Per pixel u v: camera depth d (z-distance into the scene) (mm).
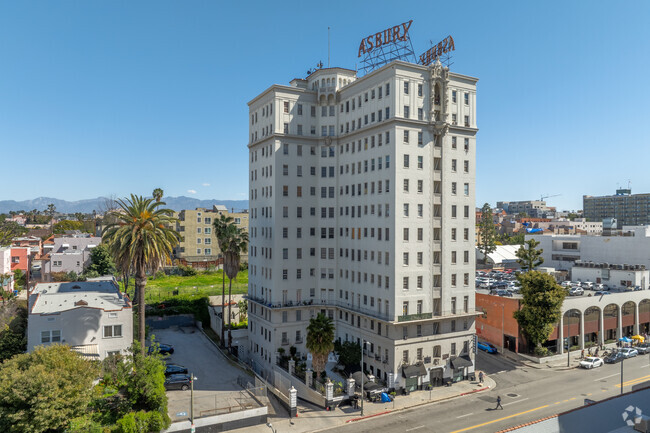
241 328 83438
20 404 36812
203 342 80312
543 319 70625
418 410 53594
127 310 53031
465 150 66125
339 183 71562
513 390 60188
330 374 62906
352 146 68875
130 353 52219
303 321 70125
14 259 116438
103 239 54469
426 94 63219
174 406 49719
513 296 80812
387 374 59125
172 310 90688
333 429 48281
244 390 55938
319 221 72062
